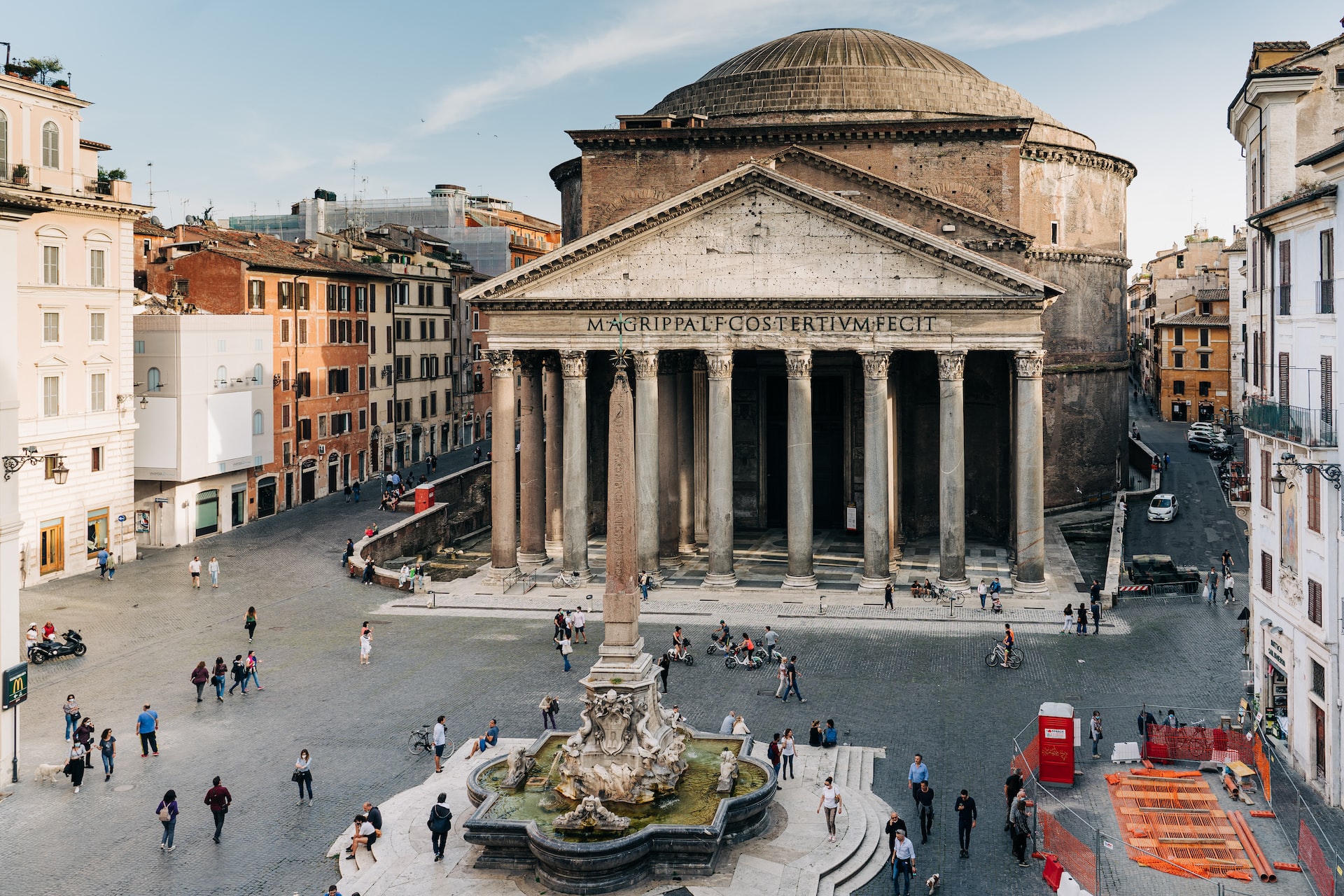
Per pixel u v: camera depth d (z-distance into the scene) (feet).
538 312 180.65
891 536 197.26
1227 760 111.04
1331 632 99.30
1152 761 112.68
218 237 255.70
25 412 180.96
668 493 198.18
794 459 178.29
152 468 213.25
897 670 143.54
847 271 172.04
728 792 98.53
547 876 89.25
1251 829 96.68
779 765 110.32
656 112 245.86
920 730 122.52
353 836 96.63
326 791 108.27
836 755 115.55
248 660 136.87
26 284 179.63
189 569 198.08
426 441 322.34
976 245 188.55
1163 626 161.07
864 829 98.84
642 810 95.86
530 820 94.43
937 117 221.66
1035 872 92.12
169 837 96.17
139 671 144.05
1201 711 125.49
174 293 233.14
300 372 256.52
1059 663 145.07
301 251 271.69
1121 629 160.04
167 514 215.10
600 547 217.56
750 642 145.38
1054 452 242.37
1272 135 122.11
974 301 168.55
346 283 276.00
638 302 176.45
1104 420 252.83
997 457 217.36
